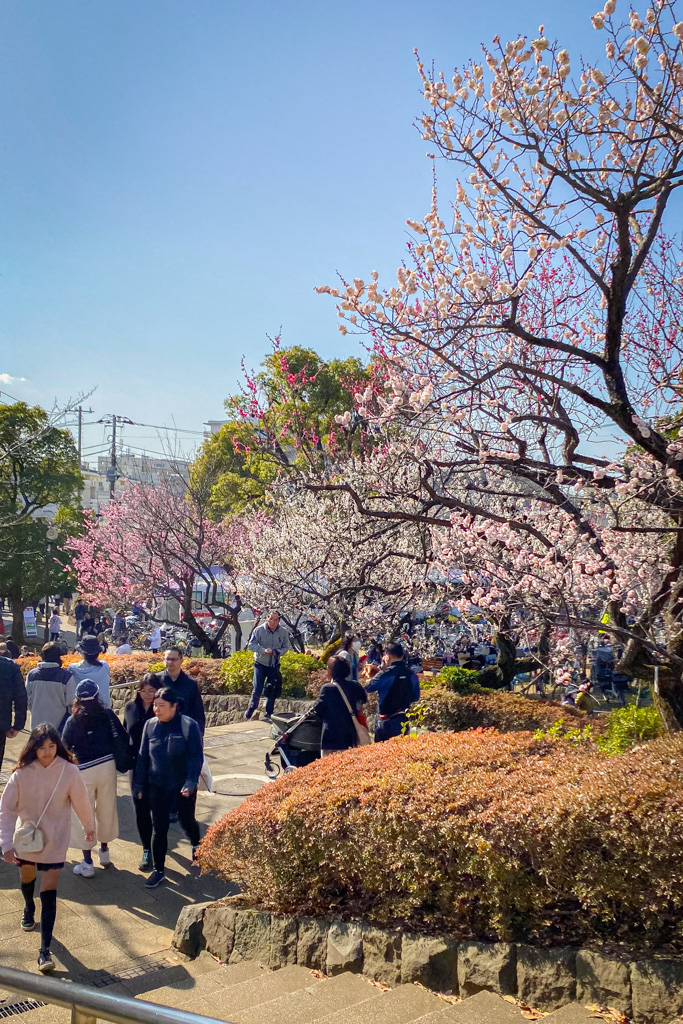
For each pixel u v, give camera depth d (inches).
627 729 227.6
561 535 239.8
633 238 231.9
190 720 250.4
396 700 307.3
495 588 241.9
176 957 202.2
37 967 188.7
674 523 212.1
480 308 186.4
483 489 226.5
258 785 342.3
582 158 189.6
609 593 208.2
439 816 166.4
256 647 464.4
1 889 237.1
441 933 166.4
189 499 828.0
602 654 470.6
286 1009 153.3
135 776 251.3
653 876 140.9
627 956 141.2
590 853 146.4
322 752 266.5
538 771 175.6
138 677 550.9
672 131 179.8
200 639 681.0
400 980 163.9
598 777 159.2
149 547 705.0
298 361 936.9
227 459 1017.5
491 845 155.9
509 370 233.9
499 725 344.8
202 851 217.2
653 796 146.3
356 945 173.5
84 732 249.3
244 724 463.2
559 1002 143.1
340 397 948.0
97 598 781.3
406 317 203.6
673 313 253.9
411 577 350.9
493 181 184.5
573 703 386.9
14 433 1122.0
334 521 403.2
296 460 573.0
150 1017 80.9
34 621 1331.2
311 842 186.2
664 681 208.2
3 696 275.9
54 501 1176.2
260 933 192.1
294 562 463.2
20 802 194.5
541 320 268.8
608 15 176.9
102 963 195.2
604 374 183.8
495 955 152.0
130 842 283.9
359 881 185.0
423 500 215.9
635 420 178.5
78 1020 88.0
